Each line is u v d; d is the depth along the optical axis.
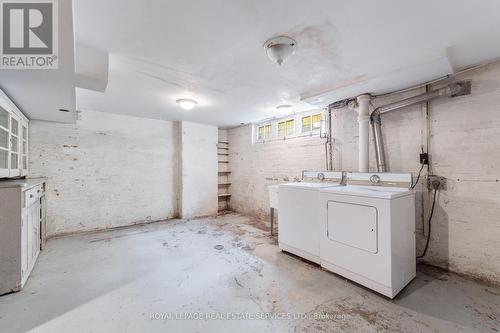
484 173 2.11
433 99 2.40
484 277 2.11
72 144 3.66
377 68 2.15
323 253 2.38
